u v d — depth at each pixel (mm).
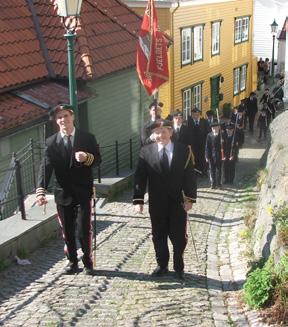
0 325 4559
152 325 4492
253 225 7430
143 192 5418
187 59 20688
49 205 7617
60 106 5289
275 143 9039
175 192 5340
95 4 13031
